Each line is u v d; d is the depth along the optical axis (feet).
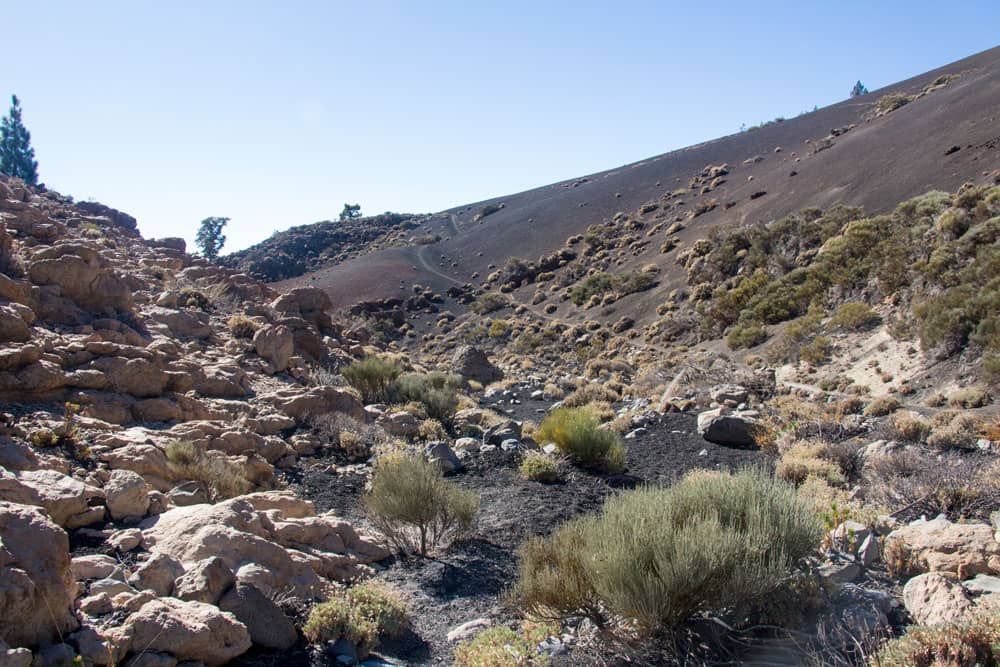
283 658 13.93
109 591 13.58
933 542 17.56
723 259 159.43
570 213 310.86
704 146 351.05
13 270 35.45
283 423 35.14
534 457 36.73
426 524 23.81
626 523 15.29
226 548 16.28
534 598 15.98
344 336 80.53
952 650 11.50
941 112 179.63
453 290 258.37
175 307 51.60
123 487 18.75
